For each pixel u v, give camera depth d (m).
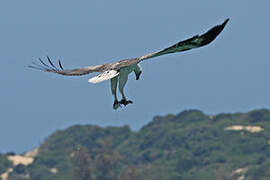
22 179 120.75
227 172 111.06
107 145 118.06
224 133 128.00
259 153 117.06
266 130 125.25
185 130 132.25
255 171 107.06
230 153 118.88
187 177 112.12
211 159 117.56
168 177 112.69
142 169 119.19
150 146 130.88
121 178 107.62
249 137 123.81
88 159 108.31
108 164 110.94
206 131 130.12
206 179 110.44
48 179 119.06
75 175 107.44
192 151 123.38
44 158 126.81
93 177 109.81
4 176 122.62
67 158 126.75
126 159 125.62
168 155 124.00
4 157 128.75
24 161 129.00
